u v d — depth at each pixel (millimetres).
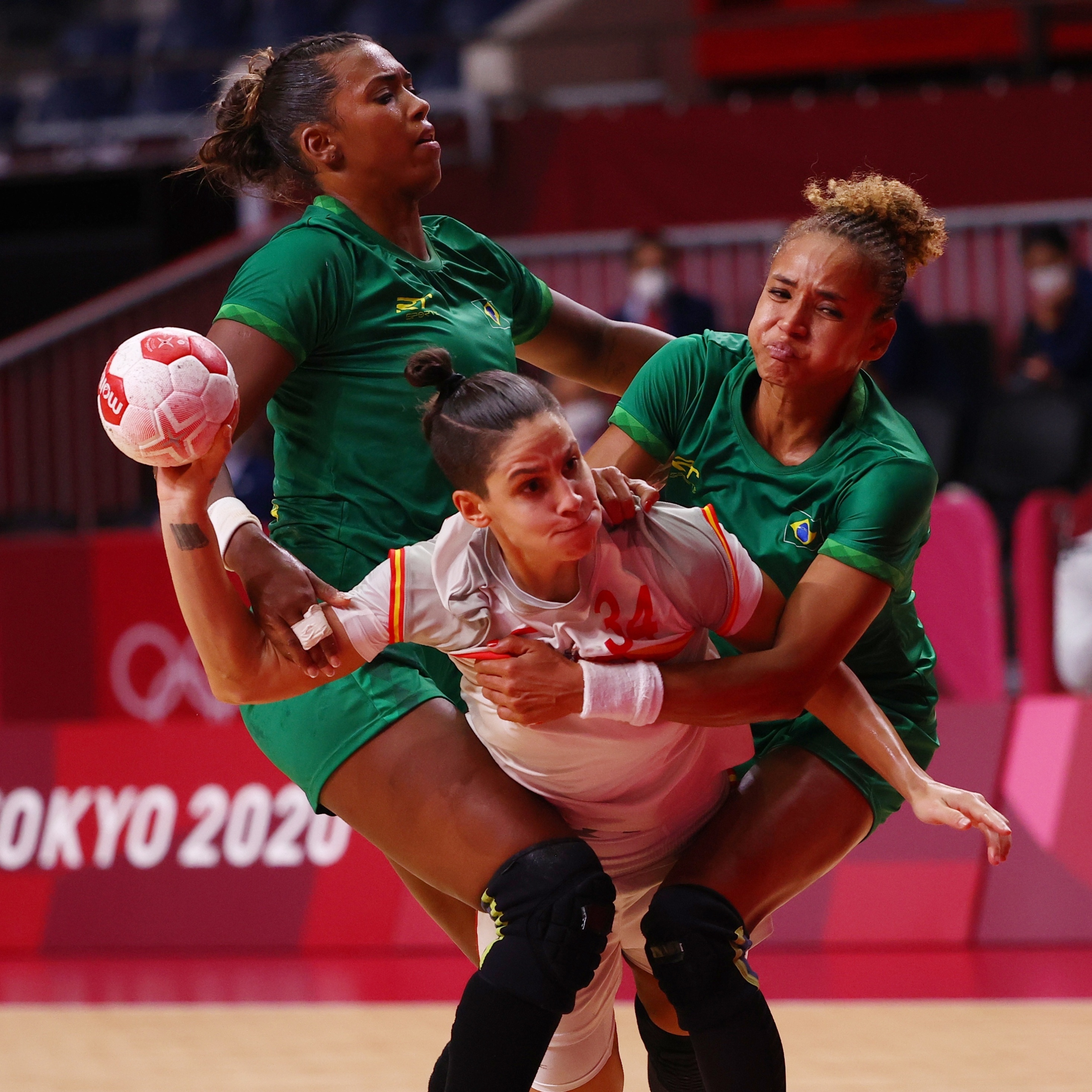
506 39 27828
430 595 6926
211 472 6652
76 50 39125
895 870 15156
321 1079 10844
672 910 7117
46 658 18969
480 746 7379
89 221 26969
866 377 8055
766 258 23484
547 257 23797
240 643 6820
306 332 7625
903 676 8445
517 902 6832
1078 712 15258
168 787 16375
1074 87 24016
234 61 27828
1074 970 13695
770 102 24812
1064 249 21953
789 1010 12586
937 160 24422
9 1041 12297
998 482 20891
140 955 15812
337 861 15828
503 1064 6742
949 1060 10867
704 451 8109
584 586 6973
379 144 7992
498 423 6504
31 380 23312
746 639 7309
